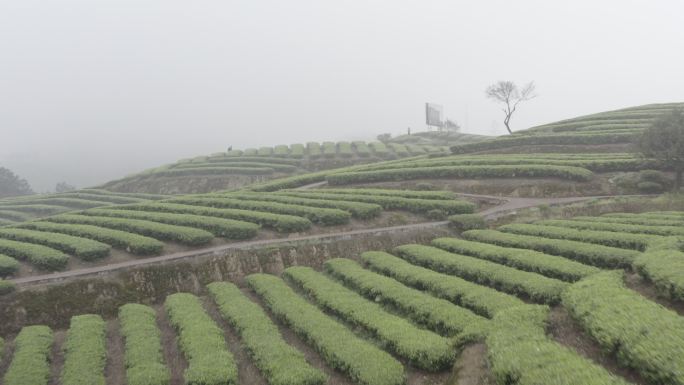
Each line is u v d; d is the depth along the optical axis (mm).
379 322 19484
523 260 24109
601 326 14180
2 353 20797
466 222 34969
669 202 36125
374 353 17141
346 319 21062
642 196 39031
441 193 42000
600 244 26672
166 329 23188
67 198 72938
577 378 11609
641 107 70750
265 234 35031
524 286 20703
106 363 19734
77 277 26938
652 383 11844
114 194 75250
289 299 23891
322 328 19828
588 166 45031
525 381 12141
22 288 25562
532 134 65125
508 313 17125
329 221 36656
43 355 19672
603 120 64188
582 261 24391
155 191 79562
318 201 41188
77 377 17422
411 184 49562
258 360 18062
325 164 83312
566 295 17672
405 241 33688
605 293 16984
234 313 22547
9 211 68250
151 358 18703
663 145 37688
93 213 41938
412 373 16547
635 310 14797
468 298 20562
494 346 14531
